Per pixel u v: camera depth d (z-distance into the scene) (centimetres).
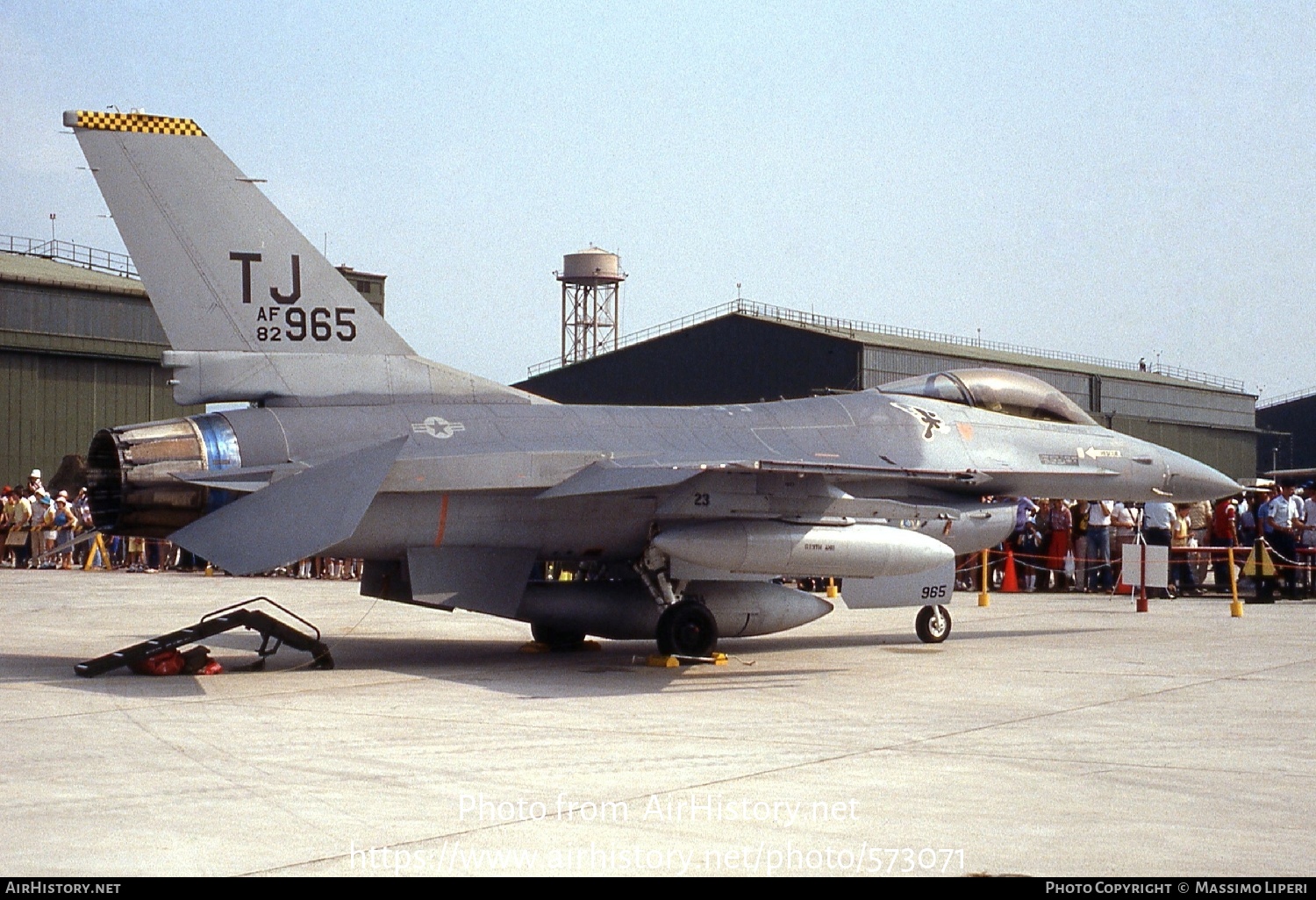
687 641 1245
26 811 606
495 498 1211
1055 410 1588
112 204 1130
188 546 984
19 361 3744
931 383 1539
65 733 820
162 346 4041
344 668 1195
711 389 4091
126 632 1498
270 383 1170
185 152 1154
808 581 2284
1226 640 1459
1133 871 521
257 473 1098
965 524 1445
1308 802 646
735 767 728
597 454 1213
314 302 1199
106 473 1128
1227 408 5325
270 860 526
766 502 1212
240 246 1170
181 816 599
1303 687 1070
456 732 838
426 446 1168
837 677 1141
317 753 761
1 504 3034
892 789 670
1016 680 1121
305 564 2698
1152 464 1608
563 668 1205
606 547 1284
